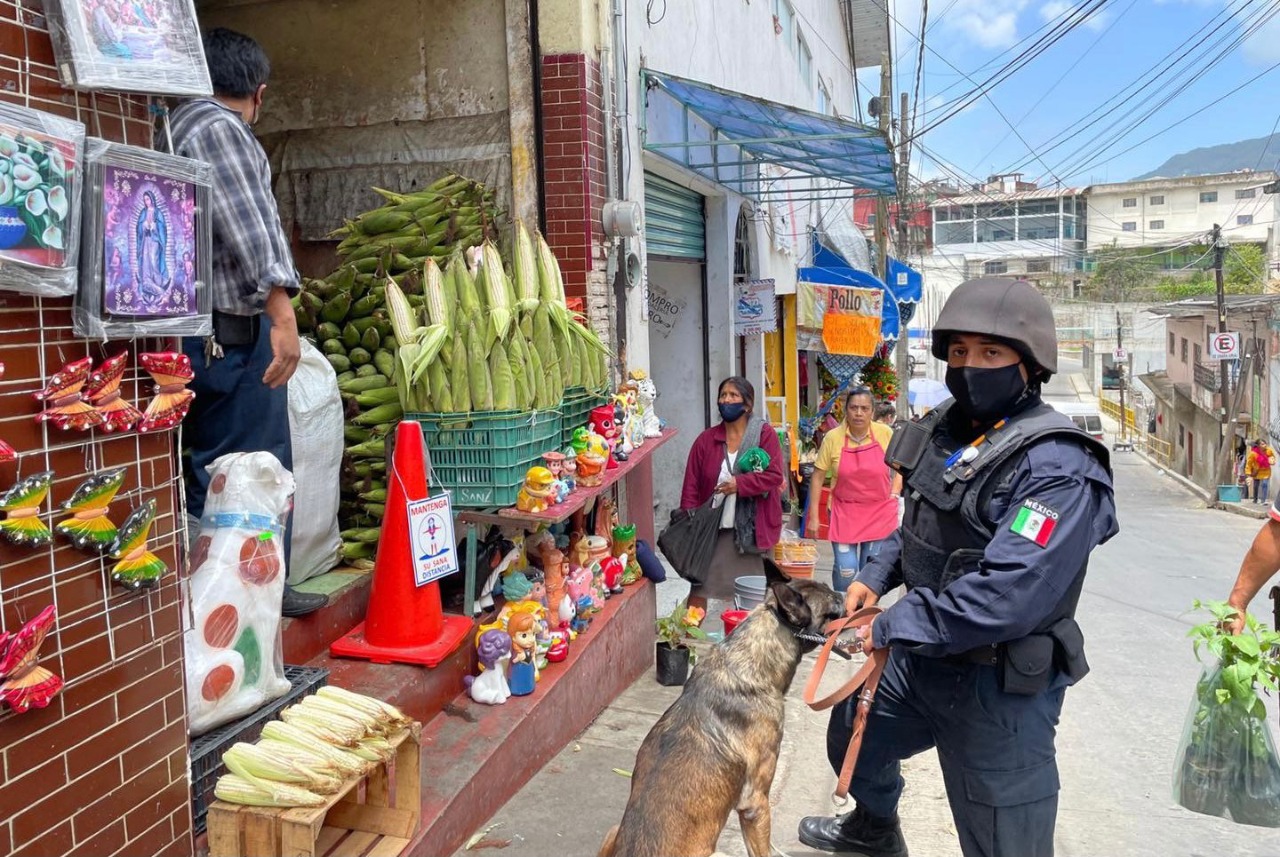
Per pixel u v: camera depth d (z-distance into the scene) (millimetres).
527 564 4547
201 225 2357
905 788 4387
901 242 21984
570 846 3322
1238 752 3297
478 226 5352
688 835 2795
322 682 3197
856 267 20656
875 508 7004
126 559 2152
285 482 2977
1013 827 2725
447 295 4141
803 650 3109
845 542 7039
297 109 6156
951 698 2766
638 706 4980
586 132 5742
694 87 6906
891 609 2645
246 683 2770
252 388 3248
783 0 12547
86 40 2004
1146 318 50406
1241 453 25016
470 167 5945
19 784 1909
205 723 2623
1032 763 2703
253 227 2898
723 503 6270
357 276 4699
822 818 3646
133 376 2223
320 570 4020
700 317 9594
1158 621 8609
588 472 4516
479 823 3377
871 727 3207
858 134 6793
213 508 2852
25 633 1854
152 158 2178
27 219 1843
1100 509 2611
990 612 2443
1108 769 4727
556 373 4566
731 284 9641
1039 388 2816
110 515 2148
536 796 3717
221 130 2889
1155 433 37188
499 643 3850
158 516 2299
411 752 2848
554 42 5746
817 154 8078
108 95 2145
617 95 6199
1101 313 51906
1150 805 4281
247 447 3297
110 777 2141
